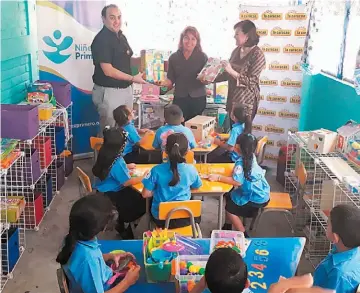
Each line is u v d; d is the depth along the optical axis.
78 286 2.03
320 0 4.79
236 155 4.50
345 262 2.09
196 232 3.10
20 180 3.68
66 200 4.68
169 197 3.20
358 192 2.98
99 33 5.29
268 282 2.12
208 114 5.88
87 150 6.00
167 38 6.54
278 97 5.53
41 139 4.09
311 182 3.89
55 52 5.44
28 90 4.57
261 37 5.40
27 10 4.74
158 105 6.01
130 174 3.66
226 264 1.72
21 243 3.81
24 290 3.22
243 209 3.69
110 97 5.37
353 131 3.69
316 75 5.37
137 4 6.42
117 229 3.85
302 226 4.00
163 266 2.12
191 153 3.99
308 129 5.62
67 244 2.03
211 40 6.48
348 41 4.59
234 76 5.39
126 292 2.06
